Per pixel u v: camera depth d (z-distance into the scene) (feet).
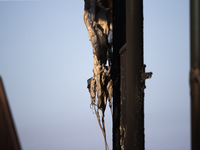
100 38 18.69
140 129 14.28
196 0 7.26
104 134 18.76
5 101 6.46
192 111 7.13
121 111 16.25
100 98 18.67
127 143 14.48
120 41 17.81
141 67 14.40
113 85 18.02
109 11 19.13
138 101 14.25
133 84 14.26
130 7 14.48
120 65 16.60
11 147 6.38
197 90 7.00
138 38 14.39
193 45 7.23
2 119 6.40
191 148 7.18
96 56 18.69
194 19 7.27
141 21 14.53
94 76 18.93
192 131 7.13
